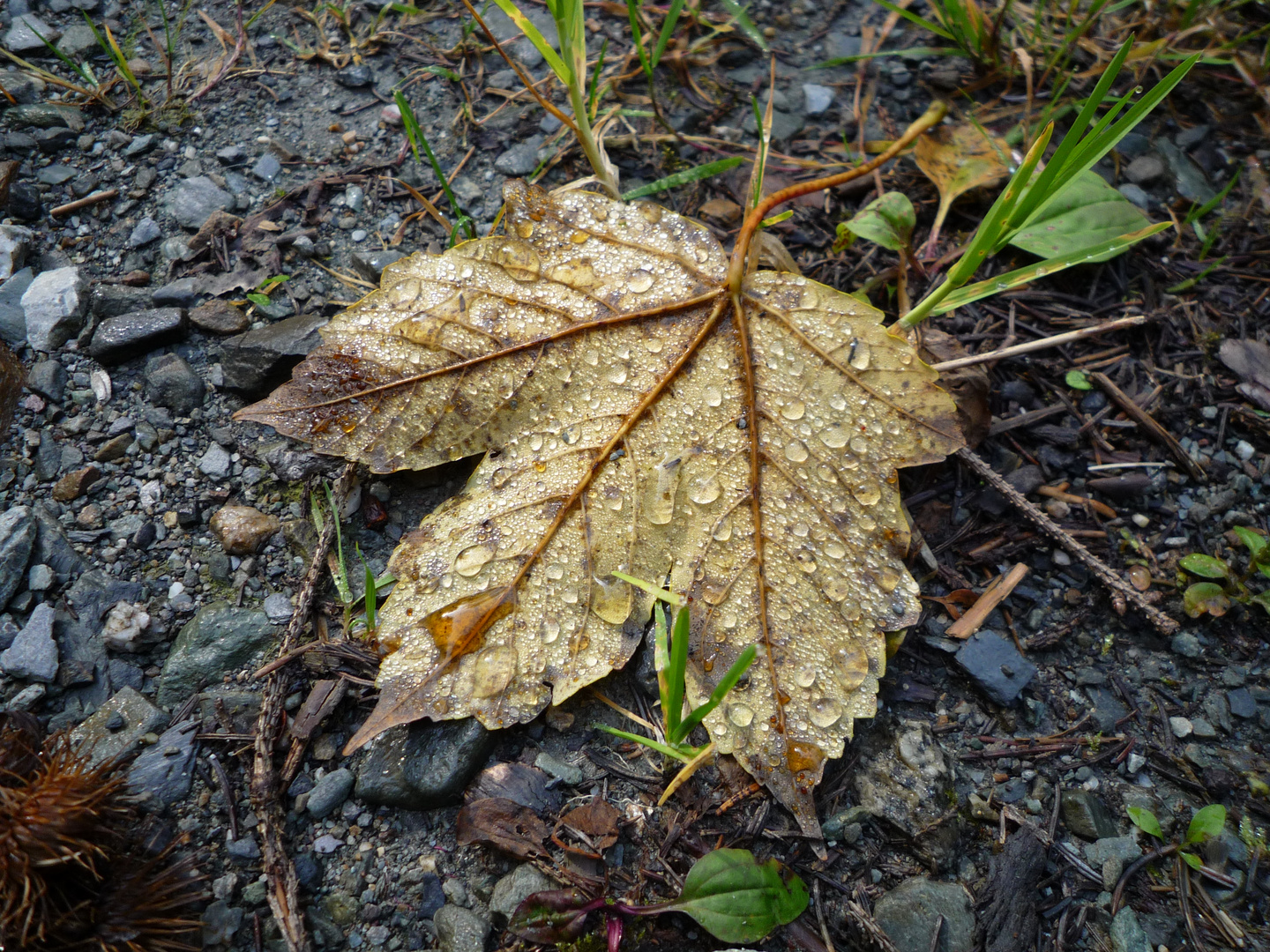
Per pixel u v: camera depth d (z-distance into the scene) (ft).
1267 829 0.73
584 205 0.76
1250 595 0.80
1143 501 0.85
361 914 0.67
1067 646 0.79
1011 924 0.68
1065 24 1.09
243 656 0.75
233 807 0.69
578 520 0.71
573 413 0.73
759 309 0.74
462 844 0.69
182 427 0.83
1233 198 0.99
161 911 0.63
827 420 0.73
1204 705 0.77
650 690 0.74
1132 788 0.74
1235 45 1.04
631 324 0.74
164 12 0.98
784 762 0.67
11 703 0.72
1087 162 0.75
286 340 0.83
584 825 0.70
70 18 1.01
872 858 0.70
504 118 0.99
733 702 0.68
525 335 0.74
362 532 0.80
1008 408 0.87
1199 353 0.90
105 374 0.84
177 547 0.78
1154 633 0.80
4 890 0.58
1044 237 0.90
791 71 1.05
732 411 0.73
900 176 0.99
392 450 0.73
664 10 1.07
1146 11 1.08
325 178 0.94
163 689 0.73
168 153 0.95
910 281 0.92
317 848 0.69
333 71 1.01
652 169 0.97
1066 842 0.72
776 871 0.67
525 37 1.04
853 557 0.71
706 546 0.71
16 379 0.83
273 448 0.82
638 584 0.69
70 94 0.97
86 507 0.79
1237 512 0.84
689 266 0.75
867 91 1.04
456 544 0.71
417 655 0.69
